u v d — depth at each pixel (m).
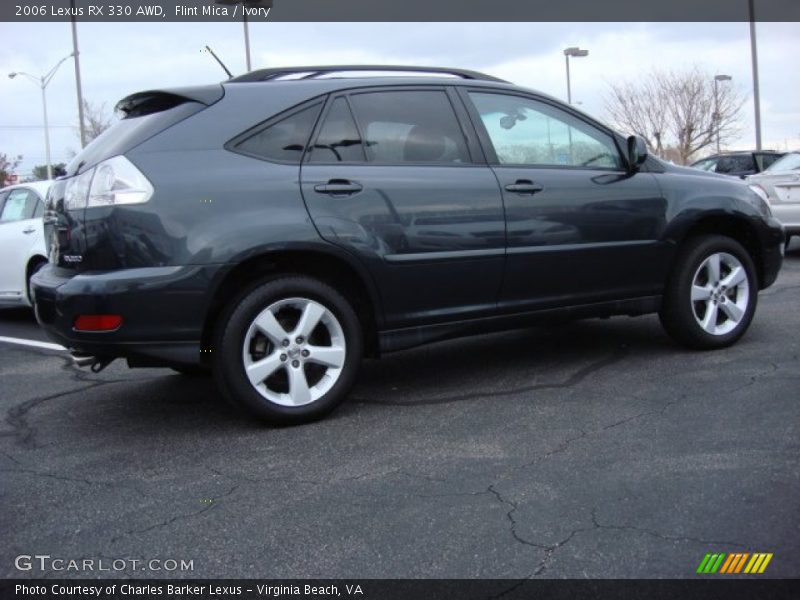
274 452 3.71
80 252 3.73
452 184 4.27
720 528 2.80
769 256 5.49
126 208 3.62
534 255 4.50
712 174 5.45
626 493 3.11
